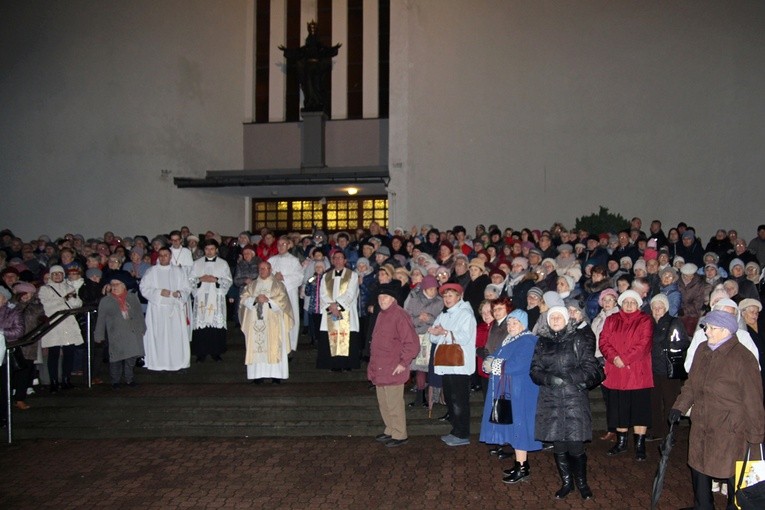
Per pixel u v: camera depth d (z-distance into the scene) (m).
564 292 8.49
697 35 17.09
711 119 16.97
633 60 17.39
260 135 21.02
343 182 18.97
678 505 6.36
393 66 18.39
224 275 11.02
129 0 19.80
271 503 6.58
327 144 20.56
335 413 9.11
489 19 18.06
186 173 19.95
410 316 8.78
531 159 17.73
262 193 21.00
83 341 10.29
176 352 10.50
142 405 9.49
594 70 17.56
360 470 7.45
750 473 5.34
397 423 8.25
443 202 18.00
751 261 10.80
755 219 16.64
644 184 17.22
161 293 10.34
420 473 7.32
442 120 18.12
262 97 21.28
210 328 10.83
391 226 18.20
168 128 19.73
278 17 21.20
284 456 8.02
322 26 21.05
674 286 8.91
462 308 7.99
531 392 6.80
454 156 18.03
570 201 17.52
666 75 17.23
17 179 19.97
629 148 17.33
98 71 19.77
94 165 19.67
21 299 9.62
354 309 10.20
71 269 10.58
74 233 19.62
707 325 5.51
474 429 8.74
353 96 20.70
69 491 7.04
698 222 16.94
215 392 9.76
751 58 16.81
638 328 7.52
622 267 10.66
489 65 18.02
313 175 19.03
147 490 7.02
